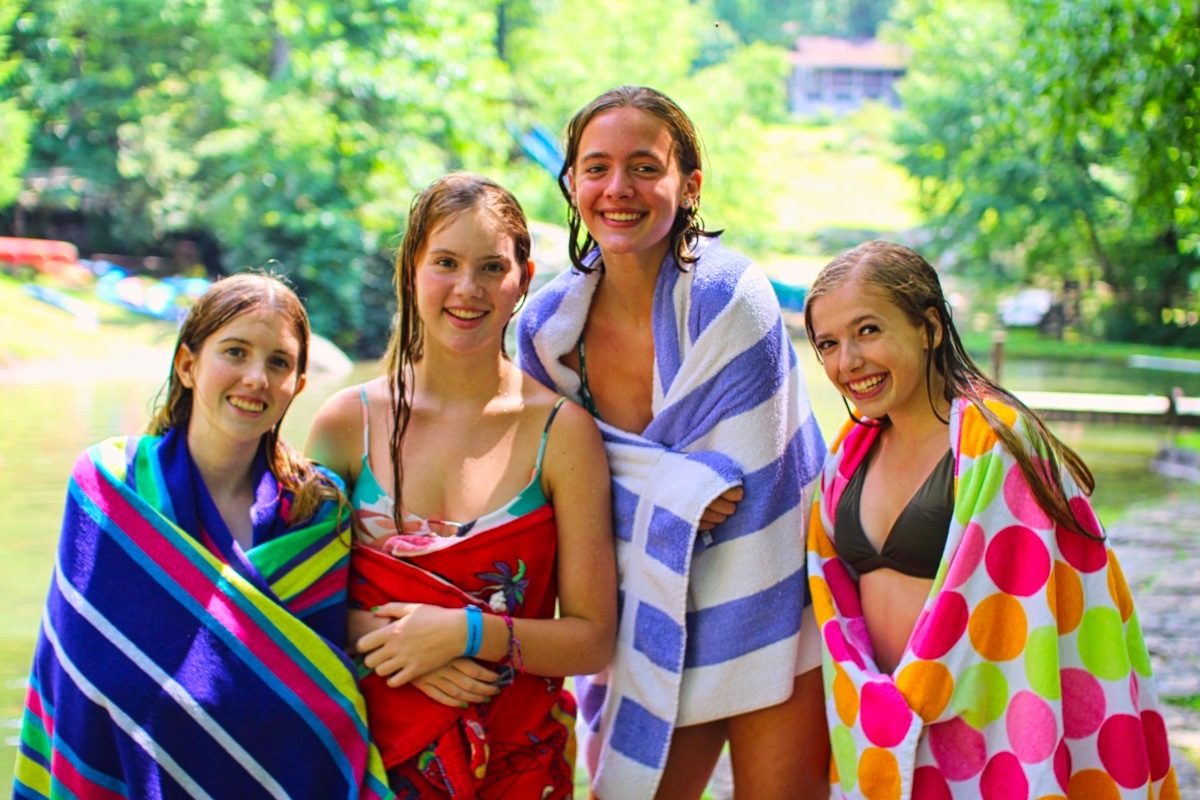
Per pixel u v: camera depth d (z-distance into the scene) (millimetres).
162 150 20797
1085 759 2297
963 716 2291
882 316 2375
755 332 2580
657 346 2662
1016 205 26156
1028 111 12648
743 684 2564
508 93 21500
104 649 2143
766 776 2641
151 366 14242
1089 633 2301
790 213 47250
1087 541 2309
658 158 2541
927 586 2398
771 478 2582
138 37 21672
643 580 2584
